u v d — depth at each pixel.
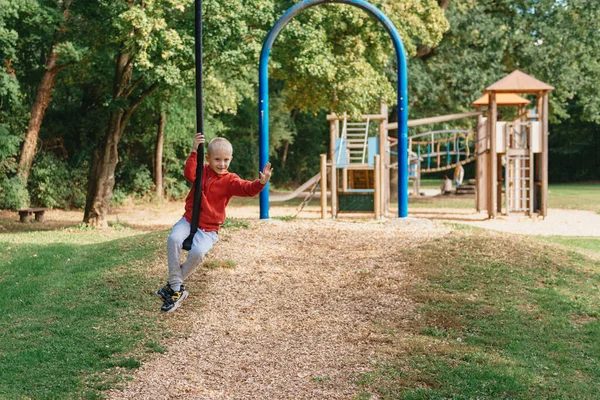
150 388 5.61
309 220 13.34
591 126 56.56
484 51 28.34
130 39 15.16
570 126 57.69
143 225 20.38
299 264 9.80
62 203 27.31
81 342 6.75
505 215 22.86
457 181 36.19
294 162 50.03
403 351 6.56
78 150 29.66
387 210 23.66
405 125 13.67
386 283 8.85
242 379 5.87
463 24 27.73
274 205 29.38
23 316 7.83
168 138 31.03
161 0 15.38
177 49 15.30
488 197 21.69
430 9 21.44
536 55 28.38
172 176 33.19
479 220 21.19
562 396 5.53
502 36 28.42
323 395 5.50
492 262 9.73
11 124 25.03
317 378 5.86
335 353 6.54
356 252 10.38
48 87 23.44
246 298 8.34
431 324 7.44
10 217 23.19
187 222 5.41
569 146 58.22
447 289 8.61
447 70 28.36
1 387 5.52
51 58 22.78
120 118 18.84
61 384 5.62
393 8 18.72
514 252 10.28
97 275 9.55
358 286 8.80
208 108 26.88
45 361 6.21
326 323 7.52
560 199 31.38
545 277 9.26
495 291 8.55
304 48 16.03
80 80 23.11
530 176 21.69
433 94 28.06
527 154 21.64
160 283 8.83
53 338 6.89
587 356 6.57
